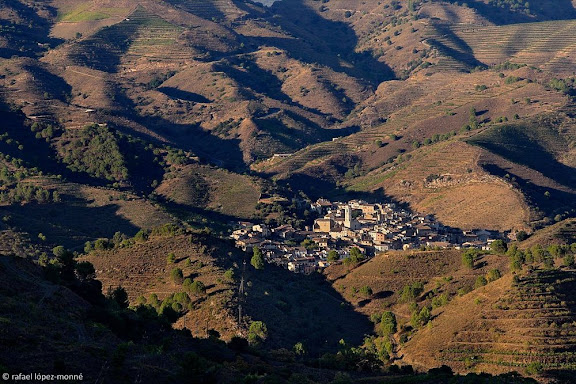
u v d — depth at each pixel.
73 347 182.12
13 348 174.38
